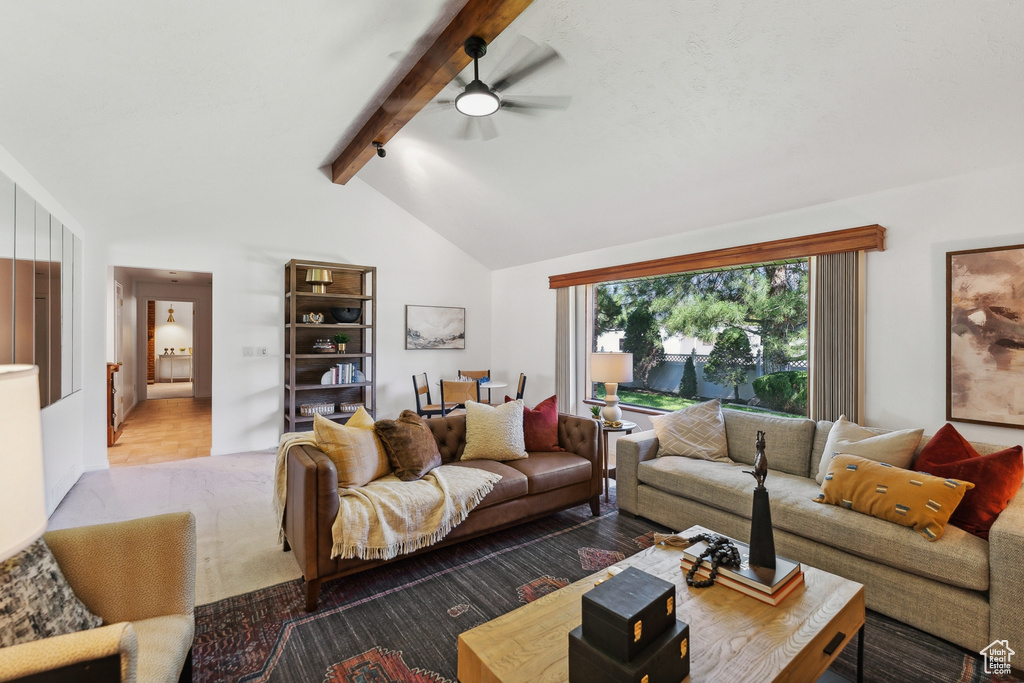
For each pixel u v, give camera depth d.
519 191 4.56
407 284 6.05
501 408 3.33
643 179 3.71
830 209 3.34
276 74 2.74
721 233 4.00
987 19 1.93
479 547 2.80
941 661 1.83
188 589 1.49
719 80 2.60
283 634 1.97
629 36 2.51
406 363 6.05
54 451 3.33
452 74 2.89
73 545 1.38
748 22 2.23
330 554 2.17
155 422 6.65
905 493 2.14
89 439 4.30
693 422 3.39
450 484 2.64
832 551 2.29
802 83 2.46
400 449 2.76
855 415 3.18
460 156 4.34
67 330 3.65
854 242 3.14
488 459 3.18
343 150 4.90
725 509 2.73
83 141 2.75
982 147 2.53
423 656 1.84
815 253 3.35
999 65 2.08
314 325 5.11
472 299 6.61
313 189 5.40
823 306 3.35
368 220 5.77
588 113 3.20
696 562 1.70
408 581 2.40
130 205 4.24
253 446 5.11
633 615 1.09
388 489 2.49
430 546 2.48
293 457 2.40
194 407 8.00
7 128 2.32
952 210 2.81
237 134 3.50
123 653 0.93
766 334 3.96
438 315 6.30
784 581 1.59
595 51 2.67
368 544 2.22
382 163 5.11
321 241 5.46
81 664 0.90
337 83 3.14
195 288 9.04
